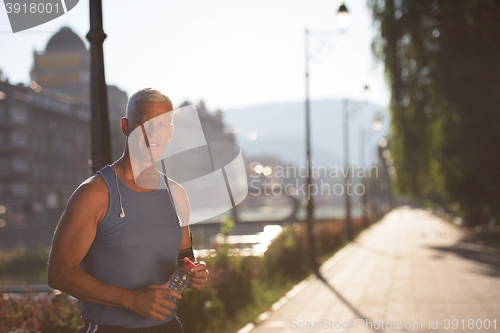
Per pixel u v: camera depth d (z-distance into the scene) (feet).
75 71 215.72
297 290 38.65
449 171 76.74
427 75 67.15
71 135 215.31
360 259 62.64
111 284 5.98
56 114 206.90
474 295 33.42
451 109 67.26
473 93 63.62
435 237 105.19
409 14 63.87
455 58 64.28
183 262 6.63
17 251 98.84
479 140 67.10
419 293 34.86
